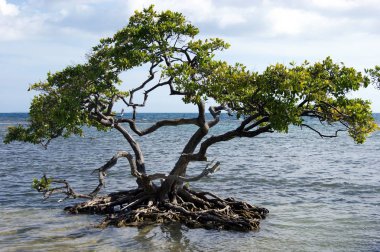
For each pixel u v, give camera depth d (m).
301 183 40.03
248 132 22.17
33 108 21.73
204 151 23.44
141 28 21.83
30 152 70.88
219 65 20.61
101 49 22.73
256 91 19.25
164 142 96.31
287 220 26.06
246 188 37.41
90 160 59.16
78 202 30.69
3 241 21.31
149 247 20.62
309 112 20.64
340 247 20.92
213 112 24.86
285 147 83.62
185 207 25.55
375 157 64.06
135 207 25.55
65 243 21.08
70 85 21.73
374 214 27.67
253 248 20.66
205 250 20.30
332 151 74.69
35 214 27.02
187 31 22.05
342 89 19.22
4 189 35.81
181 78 20.17
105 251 19.97
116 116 25.27
